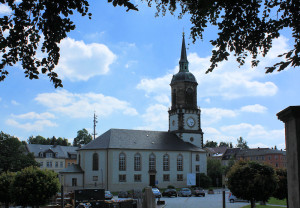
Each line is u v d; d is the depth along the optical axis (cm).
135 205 3253
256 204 4191
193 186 8844
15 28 968
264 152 14012
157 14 1266
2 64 1013
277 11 1120
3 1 958
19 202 3384
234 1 1070
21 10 954
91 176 8069
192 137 9438
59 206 3828
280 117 937
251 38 1146
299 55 1045
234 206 4384
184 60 9956
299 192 834
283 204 4166
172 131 9594
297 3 1077
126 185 8112
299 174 836
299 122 846
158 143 8819
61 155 11956
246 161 3409
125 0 950
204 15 1136
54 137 16925
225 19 1113
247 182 3192
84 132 15775
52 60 1036
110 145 8119
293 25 1122
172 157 8775
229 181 3338
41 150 11694
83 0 960
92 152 8169
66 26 989
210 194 7431
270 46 1178
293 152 862
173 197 6556
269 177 3183
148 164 8450
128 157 8256
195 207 4303
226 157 15650
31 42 1012
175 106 9625
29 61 1030
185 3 1194
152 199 2905
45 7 951
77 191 3228
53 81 1068
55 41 1002
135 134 8806
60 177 7919
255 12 1091
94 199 3238
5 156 8112
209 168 10456
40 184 3338
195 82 9700
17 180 3388
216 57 1170
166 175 8619
